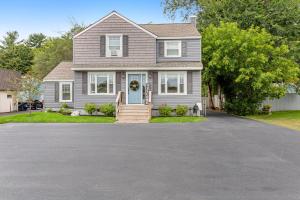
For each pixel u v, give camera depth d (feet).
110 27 92.58
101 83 92.43
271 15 113.09
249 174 26.27
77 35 92.94
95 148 39.17
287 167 28.78
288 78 96.27
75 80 92.43
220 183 23.61
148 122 75.87
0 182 24.22
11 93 143.33
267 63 94.12
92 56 92.79
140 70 91.61
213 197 20.44
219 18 117.91
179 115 89.51
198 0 138.31
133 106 84.07
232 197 20.45
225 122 73.56
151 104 87.76
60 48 177.99
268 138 47.29
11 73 152.97
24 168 28.71
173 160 31.83
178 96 91.09
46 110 100.37
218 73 100.63
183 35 93.56
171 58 93.71
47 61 177.68
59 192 21.63
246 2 115.55
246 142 43.39
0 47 232.94
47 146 40.96
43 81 101.35
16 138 48.73
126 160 31.91
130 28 92.27
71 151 37.17
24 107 151.53
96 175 26.00
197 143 42.68
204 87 155.74
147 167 28.78
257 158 32.71
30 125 69.92
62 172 27.12
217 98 140.77
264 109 98.78
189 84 91.04
